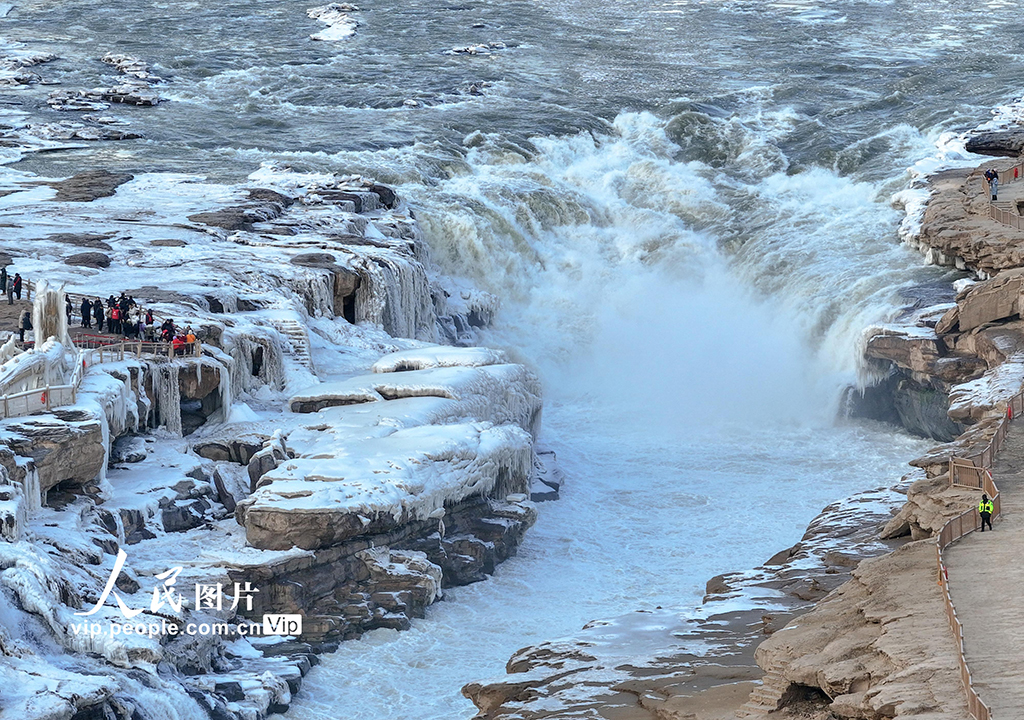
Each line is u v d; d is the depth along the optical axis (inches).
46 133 5201.8
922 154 4940.9
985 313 3272.6
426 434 2554.1
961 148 4837.6
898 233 4234.7
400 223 4168.3
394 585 2255.2
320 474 2304.4
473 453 2524.6
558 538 2682.1
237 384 2800.2
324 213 4116.6
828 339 3804.1
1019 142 4638.3
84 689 1573.6
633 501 2933.1
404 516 2295.8
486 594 2390.5
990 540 1654.8
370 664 2095.2
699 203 4793.3
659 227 4660.4
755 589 1979.6
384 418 2645.2
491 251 4407.0
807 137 5251.0
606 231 4677.7
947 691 1232.2
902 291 3762.3
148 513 2261.3
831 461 3233.3
